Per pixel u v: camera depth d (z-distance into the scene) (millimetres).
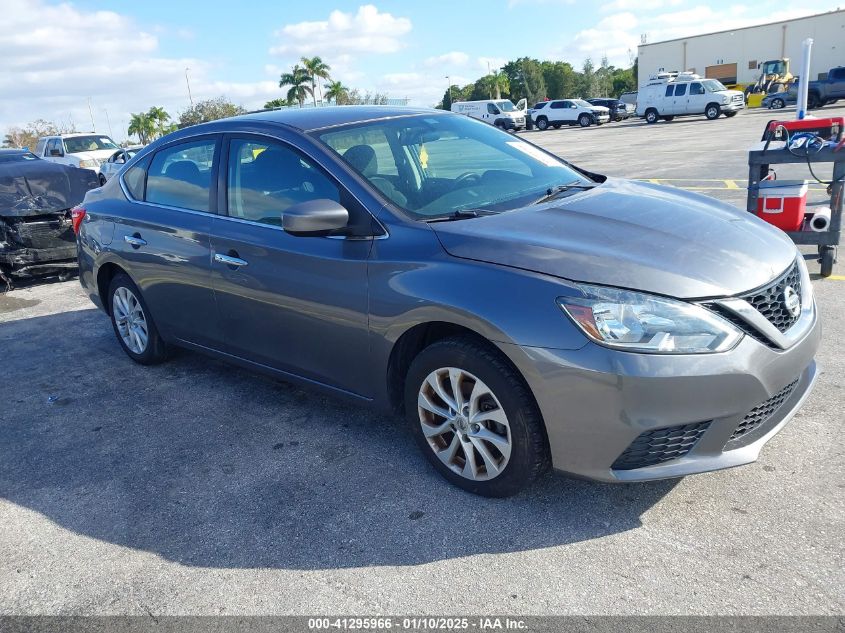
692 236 3012
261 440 3865
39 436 4180
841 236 7289
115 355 5488
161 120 70688
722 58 44875
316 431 3914
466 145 4020
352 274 3285
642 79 48469
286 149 3730
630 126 34562
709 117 33500
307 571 2762
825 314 5066
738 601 2404
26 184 7949
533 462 2893
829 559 2561
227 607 2602
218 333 4188
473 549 2801
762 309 2768
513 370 2832
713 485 3078
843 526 2730
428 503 3135
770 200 6008
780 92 36500
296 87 57344
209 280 4062
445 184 3568
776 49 42750
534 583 2584
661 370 2559
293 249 3539
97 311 6871
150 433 4078
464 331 3039
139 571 2859
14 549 3090
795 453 3264
